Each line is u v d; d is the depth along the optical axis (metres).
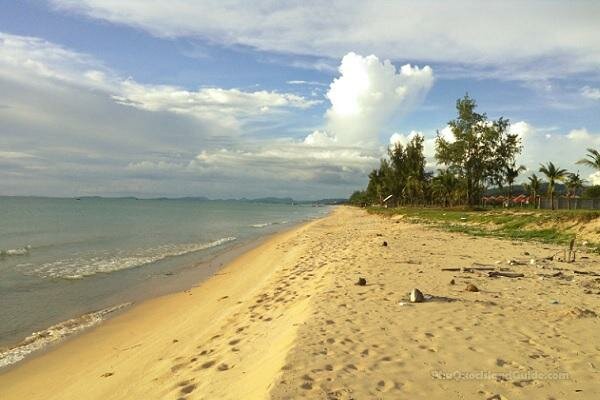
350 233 36.81
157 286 18.06
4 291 16.62
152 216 81.38
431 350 7.11
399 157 96.94
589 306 10.18
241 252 29.53
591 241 26.39
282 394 5.43
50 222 57.53
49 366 9.56
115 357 9.67
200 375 7.10
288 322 9.12
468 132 67.38
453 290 11.61
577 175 58.59
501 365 6.59
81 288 17.42
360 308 9.66
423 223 49.16
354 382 5.86
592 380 6.14
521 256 19.23
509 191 69.25
